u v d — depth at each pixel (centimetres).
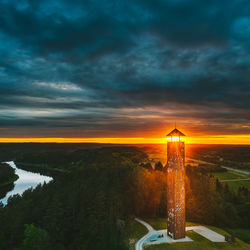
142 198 6956
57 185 8744
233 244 4588
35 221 6134
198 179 8550
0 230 5453
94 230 5144
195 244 4512
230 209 7138
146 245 4475
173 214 4791
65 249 5150
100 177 9081
